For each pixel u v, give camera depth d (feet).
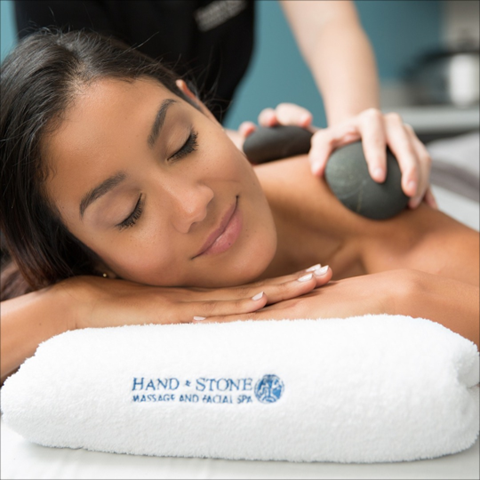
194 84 4.25
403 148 2.86
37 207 2.67
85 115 2.38
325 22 4.30
